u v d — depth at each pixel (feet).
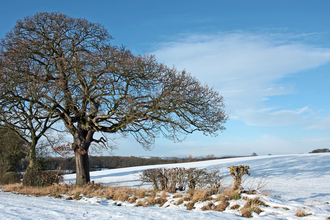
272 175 71.92
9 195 45.34
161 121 45.78
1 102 48.26
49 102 46.55
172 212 25.22
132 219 21.42
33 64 48.57
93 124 49.98
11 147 75.92
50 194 44.32
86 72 45.75
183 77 45.62
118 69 43.39
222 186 35.96
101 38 51.34
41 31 48.93
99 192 41.45
